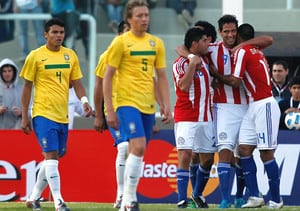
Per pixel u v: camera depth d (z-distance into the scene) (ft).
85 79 181.88
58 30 118.42
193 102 124.06
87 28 183.62
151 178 141.08
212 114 125.90
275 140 124.06
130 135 101.71
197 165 131.44
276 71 145.59
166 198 140.77
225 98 125.08
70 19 183.42
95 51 183.01
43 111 117.50
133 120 101.40
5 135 142.61
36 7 184.24
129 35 103.04
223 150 125.08
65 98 119.03
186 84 121.60
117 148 135.33
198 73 123.95
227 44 125.49
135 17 102.47
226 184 125.49
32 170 142.61
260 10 181.78
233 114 124.98
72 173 141.59
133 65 102.47
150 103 103.35
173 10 185.47
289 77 160.04
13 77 153.58
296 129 142.20
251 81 123.24
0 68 152.87
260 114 123.13
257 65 123.03
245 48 122.93
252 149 125.39
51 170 116.06
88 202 141.18
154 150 141.08
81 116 166.50
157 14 185.78
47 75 118.01
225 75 123.75
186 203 125.49
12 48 184.75
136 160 101.50
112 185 141.28
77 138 141.90
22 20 184.44
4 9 184.75
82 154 141.79
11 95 153.38
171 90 181.27
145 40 103.45
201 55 124.06
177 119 125.39
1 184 142.61
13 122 153.69
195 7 185.26
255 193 126.11
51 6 184.14
